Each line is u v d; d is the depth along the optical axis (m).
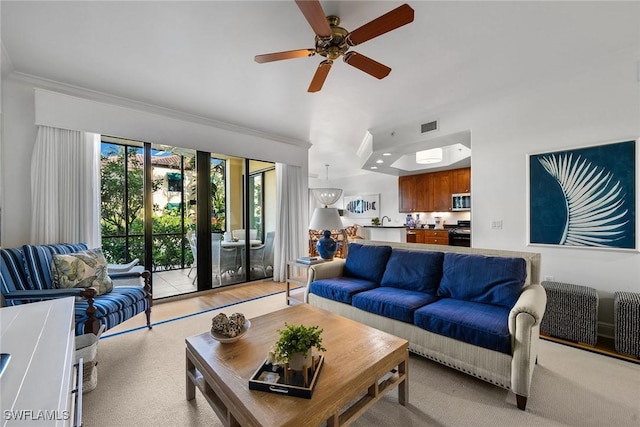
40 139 2.72
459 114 3.65
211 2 1.83
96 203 3.14
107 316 2.14
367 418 1.58
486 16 2.01
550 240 2.96
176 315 3.22
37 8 1.86
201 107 3.58
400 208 7.62
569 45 2.38
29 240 2.71
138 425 1.54
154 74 2.75
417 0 1.85
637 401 1.71
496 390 1.84
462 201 6.47
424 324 2.07
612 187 2.61
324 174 9.12
